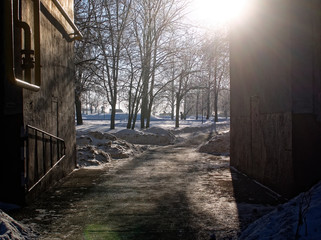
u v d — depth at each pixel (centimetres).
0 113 565
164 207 554
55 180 772
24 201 561
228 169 994
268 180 694
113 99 2570
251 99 822
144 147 1777
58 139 789
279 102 632
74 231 436
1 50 557
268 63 696
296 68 579
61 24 841
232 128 1038
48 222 474
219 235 418
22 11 582
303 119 574
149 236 417
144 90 2697
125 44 2228
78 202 590
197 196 632
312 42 575
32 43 628
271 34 679
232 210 531
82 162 1077
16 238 369
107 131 2377
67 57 916
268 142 694
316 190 444
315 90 573
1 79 561
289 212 391
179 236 416
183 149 1764
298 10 580
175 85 3619
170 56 2572
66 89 900
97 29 1747
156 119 5294
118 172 941
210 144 1577
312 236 320
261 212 516
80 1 1733
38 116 652
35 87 575
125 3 2123
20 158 562
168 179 822
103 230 439
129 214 513
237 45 976
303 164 570
